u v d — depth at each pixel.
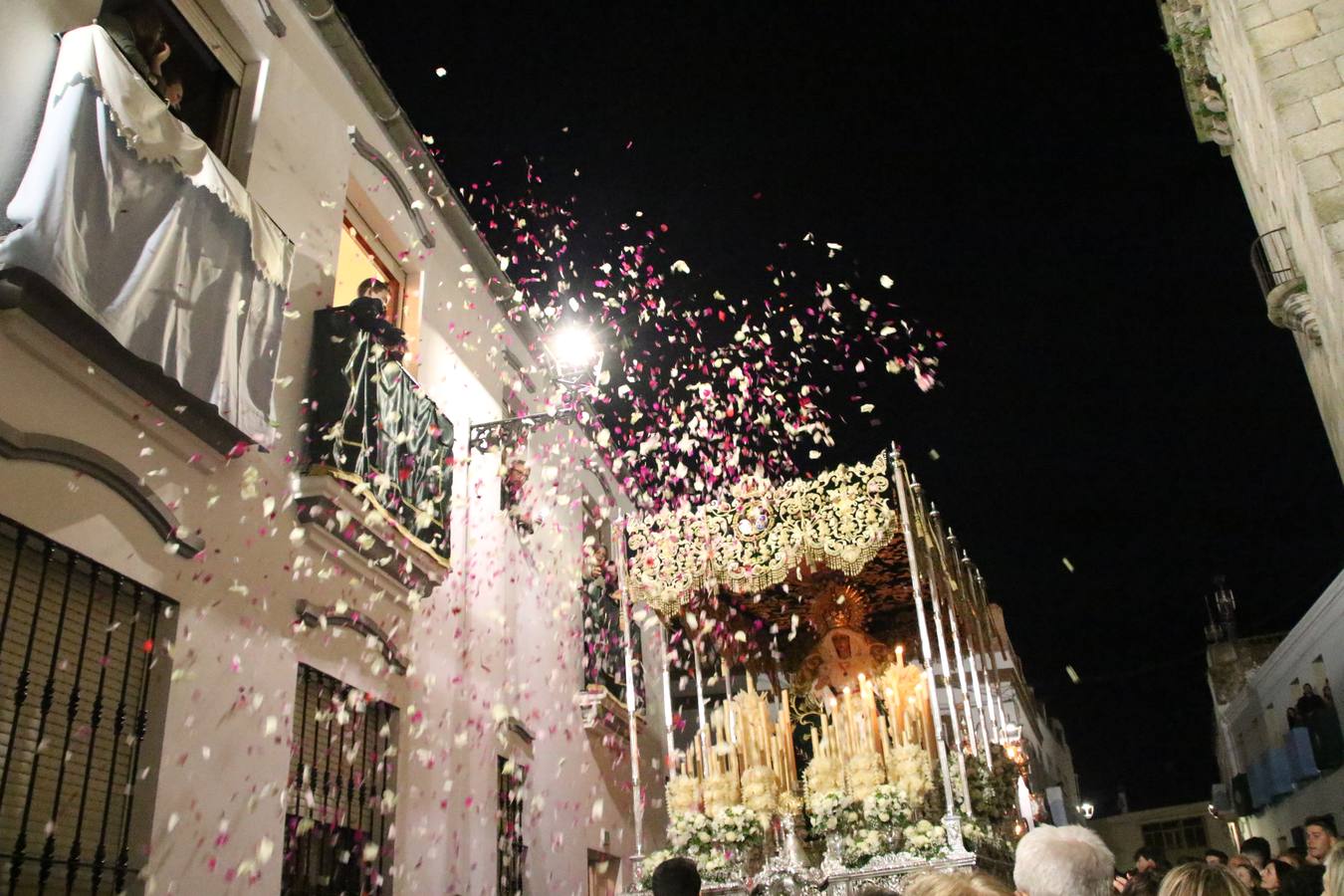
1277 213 10.69
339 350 7.86
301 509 7.37
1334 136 8.27
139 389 5.89
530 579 11.38
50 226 5.21
